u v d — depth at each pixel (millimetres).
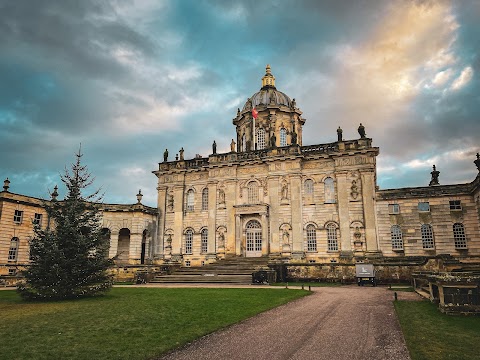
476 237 44844
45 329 14555
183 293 27094
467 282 17156
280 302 22109
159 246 59500
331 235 51125
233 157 58031
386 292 28453
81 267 24734
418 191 48031
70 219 25141
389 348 12086
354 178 51125
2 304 21672
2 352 11453
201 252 57281
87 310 19062
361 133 52219
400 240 47781
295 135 56438
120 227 57031
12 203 46594
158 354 11391
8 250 45688
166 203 61000
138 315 17469
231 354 11531
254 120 62000
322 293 27984
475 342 12477
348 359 11047
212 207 57406
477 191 44000
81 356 11109
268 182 55094
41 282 23469
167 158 63500
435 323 15344
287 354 11547
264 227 53188
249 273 43250
